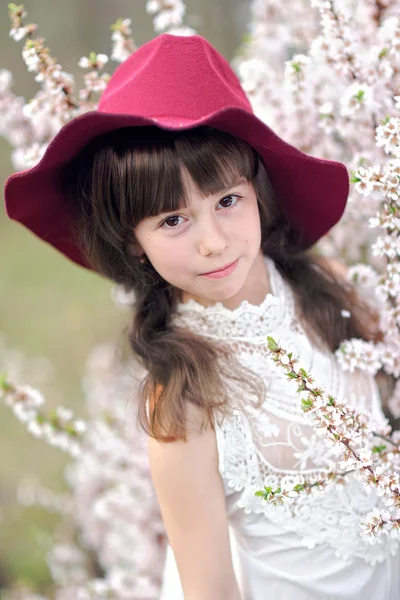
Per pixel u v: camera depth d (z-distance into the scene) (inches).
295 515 41.6
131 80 39.5
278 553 42.4
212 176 36.8
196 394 40.4
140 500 70.5
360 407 45.8
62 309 146.8
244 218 39.2
